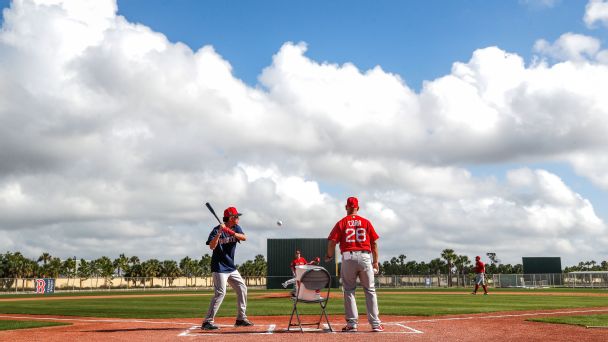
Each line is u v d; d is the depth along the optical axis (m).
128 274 110.38
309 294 7.09
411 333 6.62
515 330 7.09
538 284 39.72
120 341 5.84
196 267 124.75
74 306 15.05
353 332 6.80
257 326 7.91
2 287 37.06
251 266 129.62
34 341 5.94
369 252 7.10
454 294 24.73
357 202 7.35
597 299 18.50
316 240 37.97
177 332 6.87
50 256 98.94
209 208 7.64
